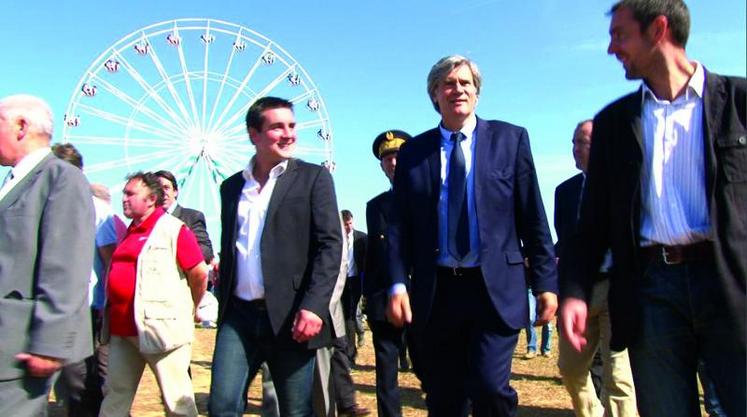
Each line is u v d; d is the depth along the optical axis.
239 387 2.94
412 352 3.56
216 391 2.91
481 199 2.77
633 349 2.12
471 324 2.79
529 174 2.85
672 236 1.98
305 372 2.95
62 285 2.43
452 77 2.84
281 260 2.97
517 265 2.78
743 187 1.89
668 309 2.02
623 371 3.60
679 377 2.04
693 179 1.96
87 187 2.64
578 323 2.16
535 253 2.81
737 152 1.89
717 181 1.91
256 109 3.12
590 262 2.24
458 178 2.81
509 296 2.69
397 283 2.90
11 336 2.38
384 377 4.42
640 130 2.06
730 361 1.90
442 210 2.83
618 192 2.12
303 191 3.05
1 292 2.42
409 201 2.95
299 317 2.83
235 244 3.08
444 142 2.93
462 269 2.75
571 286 2.20
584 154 3.77
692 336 2.02
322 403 3.58
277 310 2.91
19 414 2.39
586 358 3.71
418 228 2.89
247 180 3.21
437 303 2.81
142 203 3.86
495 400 2.63
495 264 2.70
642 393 2.11
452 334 2.83
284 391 2.95
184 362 3.77
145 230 3.84
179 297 3.77
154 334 3.62
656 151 2.04
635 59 2.05
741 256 1.86
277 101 3.16
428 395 2.91
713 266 1.91
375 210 4.55
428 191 2.87
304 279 3.00
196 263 3.83
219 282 3.12
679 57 2.03
